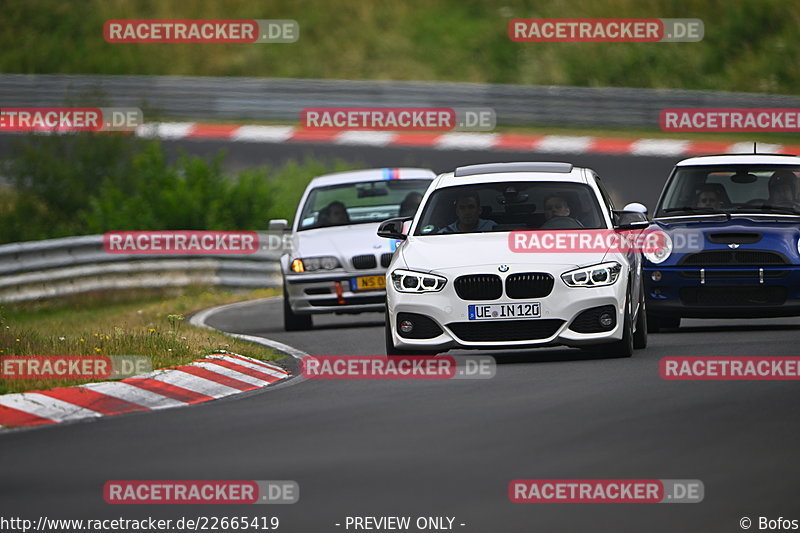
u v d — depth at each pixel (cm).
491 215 4394
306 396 3681
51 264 7606
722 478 2444
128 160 10200
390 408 3356
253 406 3519
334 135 13050
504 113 13175
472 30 16025
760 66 14962
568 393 3472
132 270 8106
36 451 2917
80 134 10156
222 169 10475
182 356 4309
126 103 13288
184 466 2689
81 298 7800
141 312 6906
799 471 2481
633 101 13038
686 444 2753
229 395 3825
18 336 4622
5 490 2520
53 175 9962
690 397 3350
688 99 12900
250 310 7038
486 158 11950
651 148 12400
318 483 2497
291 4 16612
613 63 15250
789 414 3081
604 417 3091
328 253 5791
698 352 4250
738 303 4881
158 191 9588
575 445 2772
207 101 13362
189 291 8300
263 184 10012
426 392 3619
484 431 2962
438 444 2827
